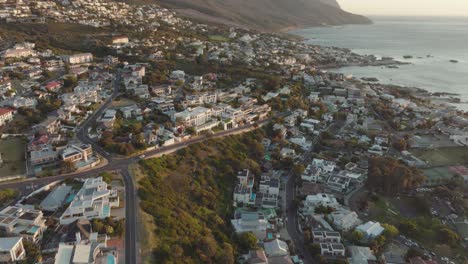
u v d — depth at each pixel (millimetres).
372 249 105688
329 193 137250
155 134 149875
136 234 92688
